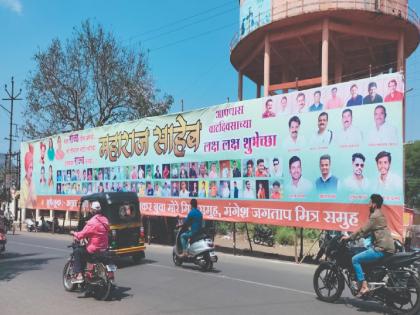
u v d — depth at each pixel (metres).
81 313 7.45
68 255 15.41
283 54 32.84
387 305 7.48
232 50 33.56
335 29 27.84
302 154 13.57
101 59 37.62
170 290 9.30
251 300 8.32
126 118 38.72
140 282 10.24
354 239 7.92
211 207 16.45
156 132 19.38
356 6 27.12
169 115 18.73
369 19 27.88
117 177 21.44
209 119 16.84
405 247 11.01
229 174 15.84
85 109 37.72
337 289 8.05
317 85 29.17
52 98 37.47
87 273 8.79
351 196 12.34
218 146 16.36
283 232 21.48
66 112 37.44
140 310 7.62
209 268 11.90
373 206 7.90
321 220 12.97
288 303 8.08
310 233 22.08
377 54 32.47
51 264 13.26
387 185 11.67
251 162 15.07
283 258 14.98
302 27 28.59
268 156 14.54
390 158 11.67
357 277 7.66
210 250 11.84
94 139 23.17
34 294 9.01
